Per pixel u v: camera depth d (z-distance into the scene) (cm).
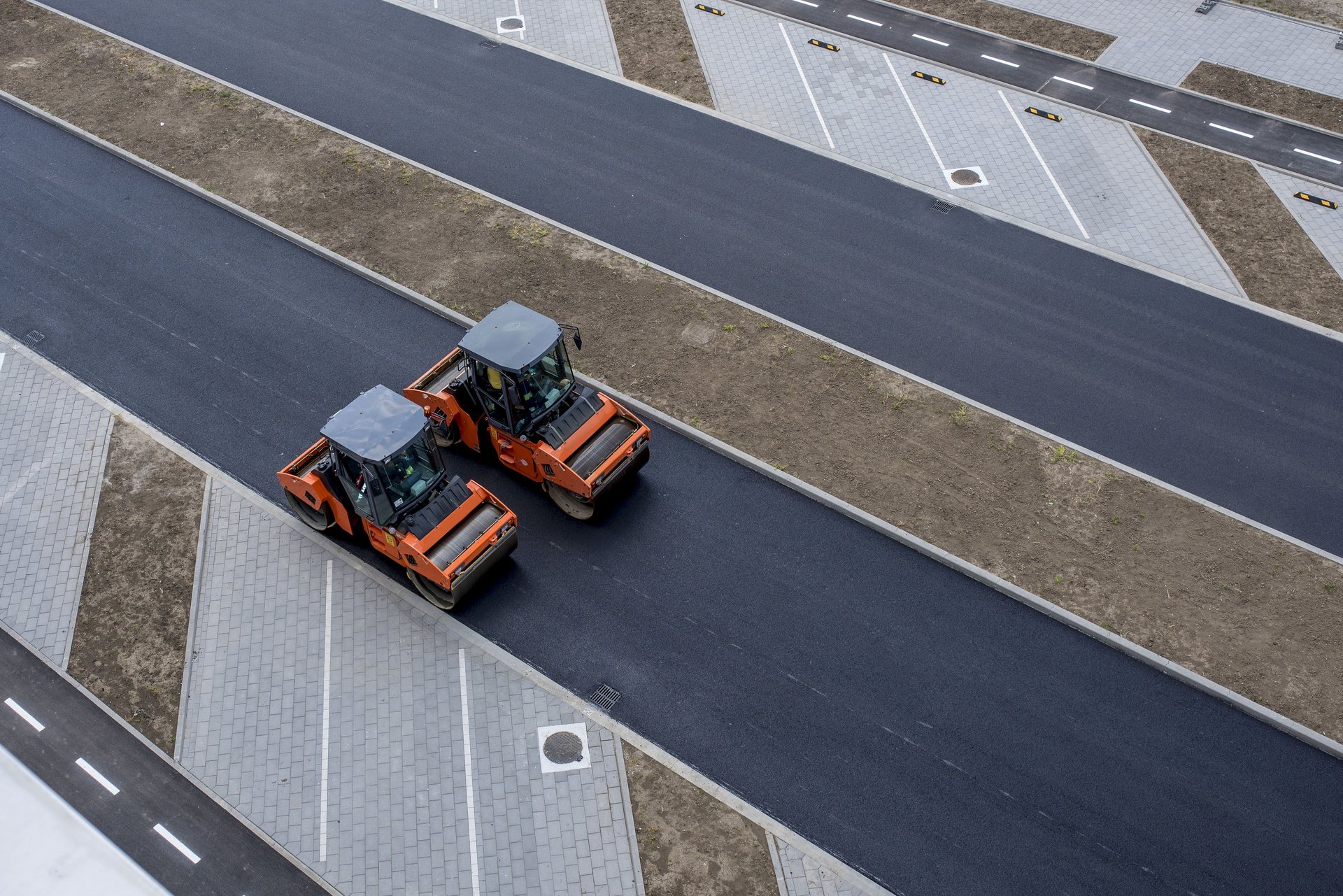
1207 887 1541
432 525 1791
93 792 1666
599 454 1931
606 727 1716
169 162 2789
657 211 2628
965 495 2022
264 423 2181
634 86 3005
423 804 1639
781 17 3241
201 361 2305
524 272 2473
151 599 1898
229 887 1566
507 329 1902
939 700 1744
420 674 1788
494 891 1549
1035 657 1800
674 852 1580
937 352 2292
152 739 1722
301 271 2506
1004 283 2438
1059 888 1541
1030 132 2827
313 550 1967
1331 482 2048
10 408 2219
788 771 1662
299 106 2961
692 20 3234
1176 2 3250
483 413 2019
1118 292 2416
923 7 3262
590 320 2358
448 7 3319
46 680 1797
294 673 1795
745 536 1973
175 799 1655
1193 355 2277
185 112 2944
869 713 1728
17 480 2088
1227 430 2138
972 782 1648
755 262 2497
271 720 1739
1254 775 1656
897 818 1612
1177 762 1670
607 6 3306
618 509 2019
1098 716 1723
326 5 3347
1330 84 2938
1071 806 1623
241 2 3362
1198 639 1809
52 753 1709
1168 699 1747
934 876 1553
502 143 2830
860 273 2466
